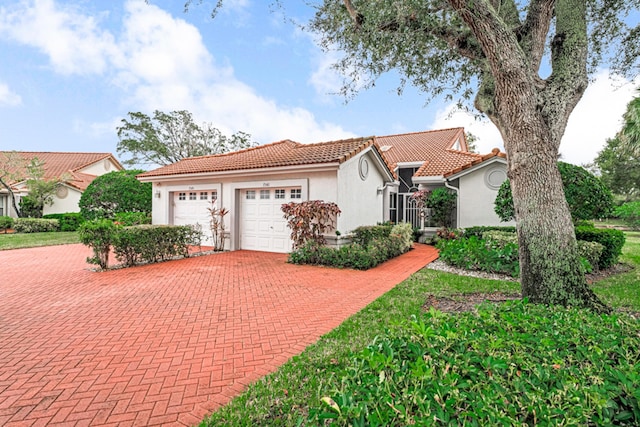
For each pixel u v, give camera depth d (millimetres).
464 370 2150
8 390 3213
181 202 15062
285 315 5379
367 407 1766
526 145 4691
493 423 1625
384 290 6914
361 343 4074
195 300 6258
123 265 9812
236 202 13258
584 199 9664
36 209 24125
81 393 3172
